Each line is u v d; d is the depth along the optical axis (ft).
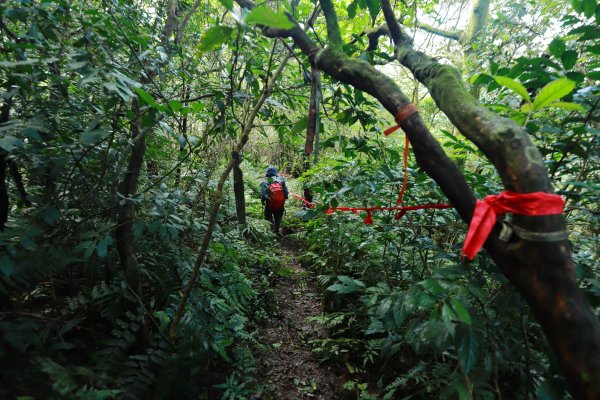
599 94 4.37
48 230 5.12
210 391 5.96
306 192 14.73
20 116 4.40
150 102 3.77
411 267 7.80
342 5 8.39
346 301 9.59
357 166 6.82
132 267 5.33
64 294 5.67
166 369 4.82
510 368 4.38
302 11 6.48
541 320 2.47
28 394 3.20
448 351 5.04
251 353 7.39
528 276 2.48
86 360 4.81
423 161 3.26
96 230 5.05
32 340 3.51
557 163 4.35
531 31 9.59
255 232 13.74
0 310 4.35
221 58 8.20
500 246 2.67
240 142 4.96
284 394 6.64
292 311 9.86
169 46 7.13
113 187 4.86
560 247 2.39
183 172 8.95
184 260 6.86
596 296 3.52
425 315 5.66
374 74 3.58
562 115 5.58
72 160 4.90
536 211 2.40
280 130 7.50
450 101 3.23
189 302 6.32
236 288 7.99
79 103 5.01
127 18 6.02
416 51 4.40
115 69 4.33
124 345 4.71
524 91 2.61
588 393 2.19
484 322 4.05
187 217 7.50
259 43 5.01
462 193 3.07
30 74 3.94
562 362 2.35
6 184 4.79
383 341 7.36
